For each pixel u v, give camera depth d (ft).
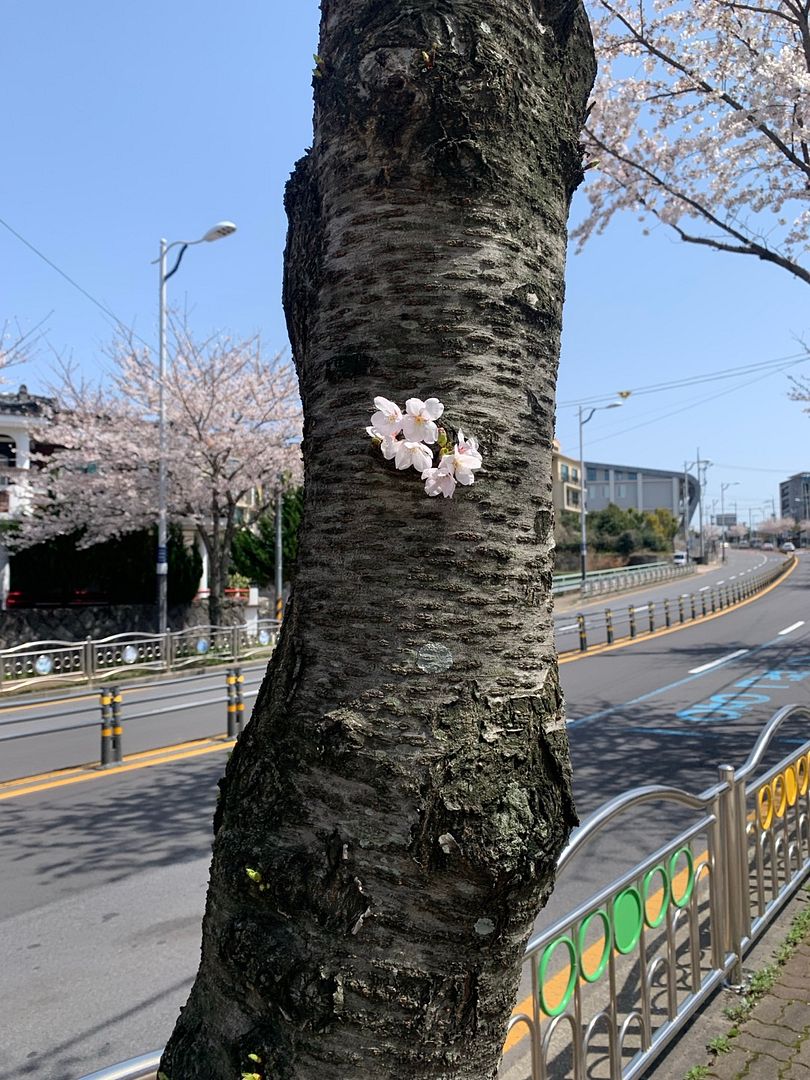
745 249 28.55
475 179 4.48
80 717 35.94
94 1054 10.38
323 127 4.90
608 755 25.00
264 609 85.46
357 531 4.44
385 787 4.15
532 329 4.65
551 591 4.82
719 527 368.89
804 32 26.68
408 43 4.53
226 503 64.39
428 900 4.04
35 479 62.80
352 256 4.61
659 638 62.44
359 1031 3.97
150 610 65.41
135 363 60.49
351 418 4.53
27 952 13.19
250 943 4.20
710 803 10.34
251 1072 4.03
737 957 10.52
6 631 56.65
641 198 34.09
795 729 28.17
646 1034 8.61
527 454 4.60
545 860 4.23
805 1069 8.65
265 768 4.54
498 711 4.32
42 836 18.98
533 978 7.02
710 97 30.42
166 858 17.35
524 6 4.80
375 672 4.30
